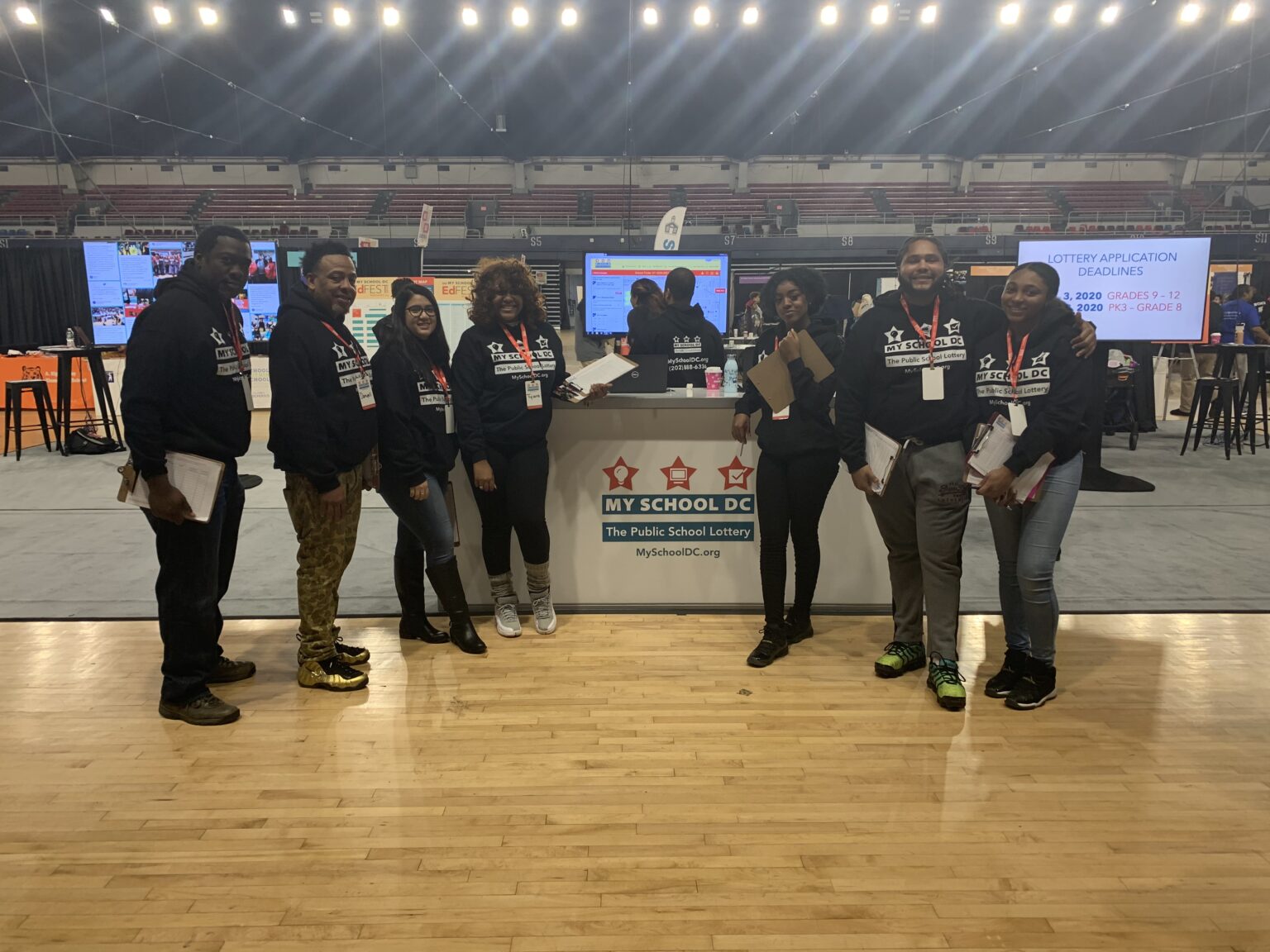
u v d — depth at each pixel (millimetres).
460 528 3197
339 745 2203
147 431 2084
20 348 7988
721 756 2141
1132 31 15812
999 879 1647
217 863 1701
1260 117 15594
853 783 2004
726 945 1471
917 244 2404
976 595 3432
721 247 14930
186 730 2289
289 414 2299
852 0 15898
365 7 15930
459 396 2756
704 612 3244
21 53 14664
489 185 18344
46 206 16625
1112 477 5223
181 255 7605
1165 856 1720
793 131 18672
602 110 18219
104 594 3416
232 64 16859
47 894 1607
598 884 1634
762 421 2740
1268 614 3146
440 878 1651
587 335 5812
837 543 3193
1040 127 18141
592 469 3172
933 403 2389
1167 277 4910
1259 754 2141
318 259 2420
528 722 2330
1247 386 6398
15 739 2240
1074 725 2305
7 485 5621
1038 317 2311
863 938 1489
